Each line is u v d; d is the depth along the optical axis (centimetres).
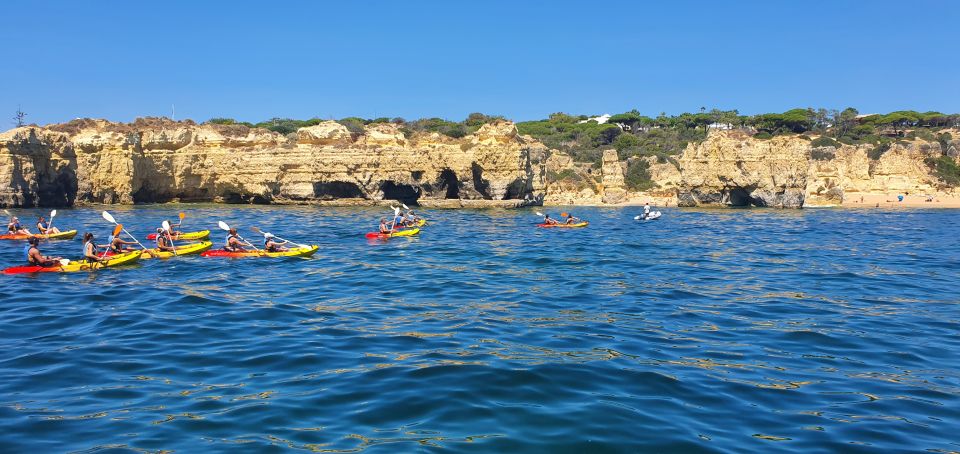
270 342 1255
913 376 1063
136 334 1321
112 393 955
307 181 7100
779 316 1538
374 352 1179
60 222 4528
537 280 2094
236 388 977
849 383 1021
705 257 2784
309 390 965
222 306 1614
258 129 7562
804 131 13288
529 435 799
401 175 7112
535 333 1340
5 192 5641
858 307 1659
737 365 1115
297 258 2609
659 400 929
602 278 2145
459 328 1386
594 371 1061
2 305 1609
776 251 3061
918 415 884
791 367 1108
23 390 968
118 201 6725
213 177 7300
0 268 2328
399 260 2602
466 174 7019
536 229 4331
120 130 6994
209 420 846
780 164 7144
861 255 2909
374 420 847
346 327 1393
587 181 9944
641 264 2525
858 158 9200
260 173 7138
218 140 7331
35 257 2170
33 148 5878
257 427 822
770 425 842
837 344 1270
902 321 1488
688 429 824
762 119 13612
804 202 7388
